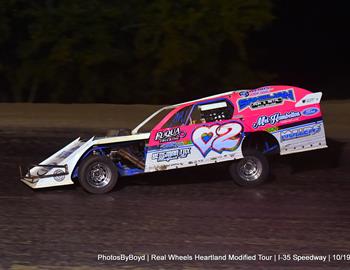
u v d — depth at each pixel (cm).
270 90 1773
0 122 2844
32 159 2139
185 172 1952
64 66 3784
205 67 3828
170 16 3666
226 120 1744
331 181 1878
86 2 3772
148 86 3972
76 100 3928
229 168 1777
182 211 1549
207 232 1390
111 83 3922
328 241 1348
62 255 1234
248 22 3647
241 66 3978
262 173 1775
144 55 3728
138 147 1764
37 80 3834
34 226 1416
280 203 1633
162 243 1313
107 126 2791
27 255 1232
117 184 1809
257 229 1416
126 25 3841
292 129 1766
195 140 1731
